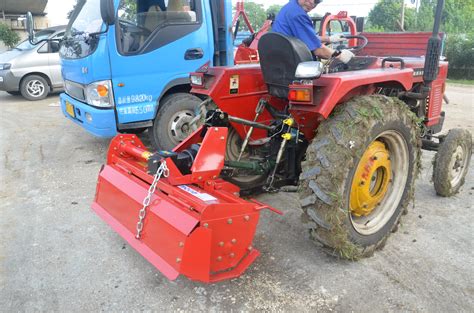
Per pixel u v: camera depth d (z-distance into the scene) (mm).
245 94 3617
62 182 4688
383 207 3166
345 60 3328
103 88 4820
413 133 3117
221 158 2756
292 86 2633
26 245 3324
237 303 2580
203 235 2281
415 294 2637
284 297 2629
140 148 3168
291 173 3459
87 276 2898
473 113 8492
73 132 7004
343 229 2740
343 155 2641
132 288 2756
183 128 5418
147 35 4977
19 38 21047
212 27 5543
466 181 4566
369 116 2713
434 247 3199
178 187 2600
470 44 15852
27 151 5930
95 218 3781
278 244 3273
